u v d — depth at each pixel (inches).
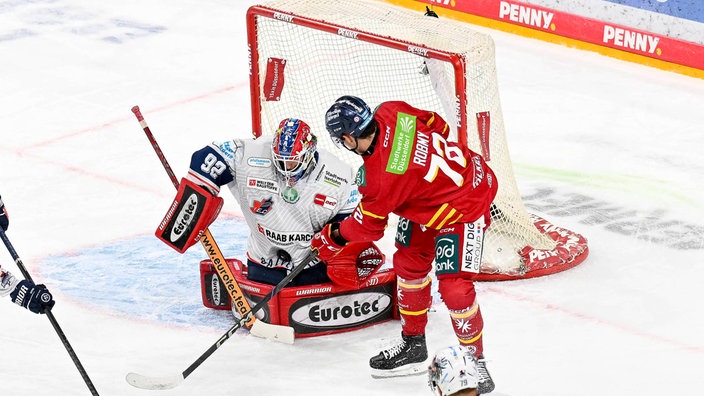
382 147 555.2
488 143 688.4
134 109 661.3
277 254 663.1
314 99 813.9
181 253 688.4
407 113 570.9
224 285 658.2
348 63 822.5
